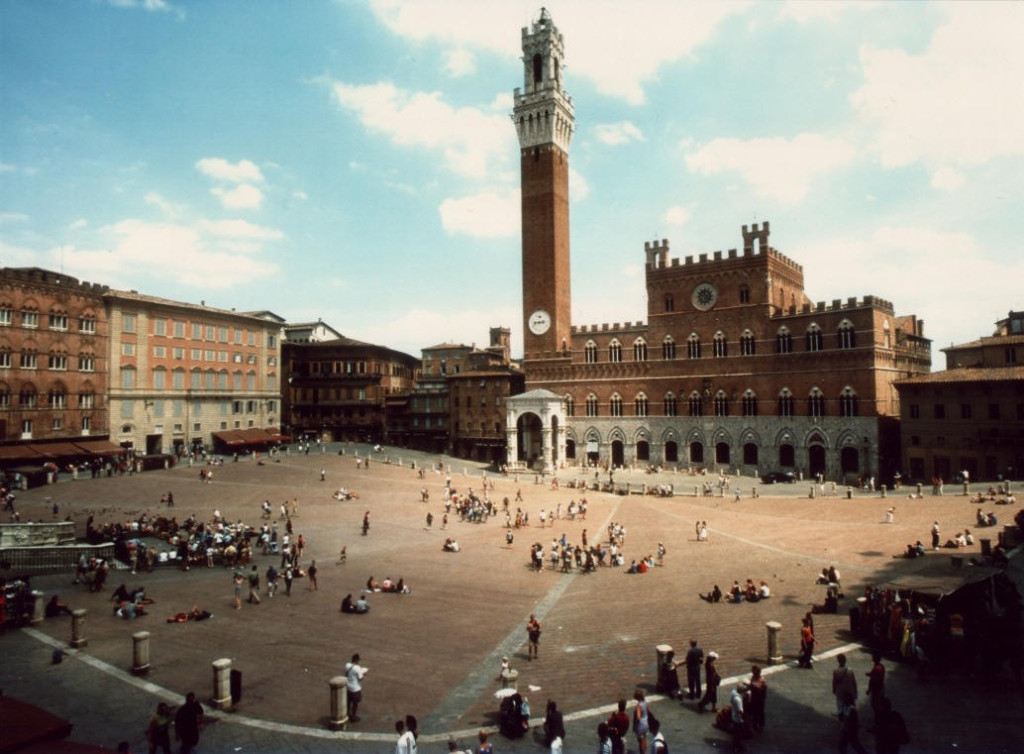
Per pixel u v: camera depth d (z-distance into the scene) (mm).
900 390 91938
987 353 90375
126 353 101812
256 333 127938
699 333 114062
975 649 27141
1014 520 55438
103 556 50750
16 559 46906
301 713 25047
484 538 63406
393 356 158875
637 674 29062
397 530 65812
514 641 34125
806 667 28641
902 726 19688
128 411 101812
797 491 87500
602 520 72188
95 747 13195
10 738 13078
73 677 28141
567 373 126625
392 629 35875
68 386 93312
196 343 114062
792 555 52062
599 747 20750
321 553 55969
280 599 42000
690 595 42469
